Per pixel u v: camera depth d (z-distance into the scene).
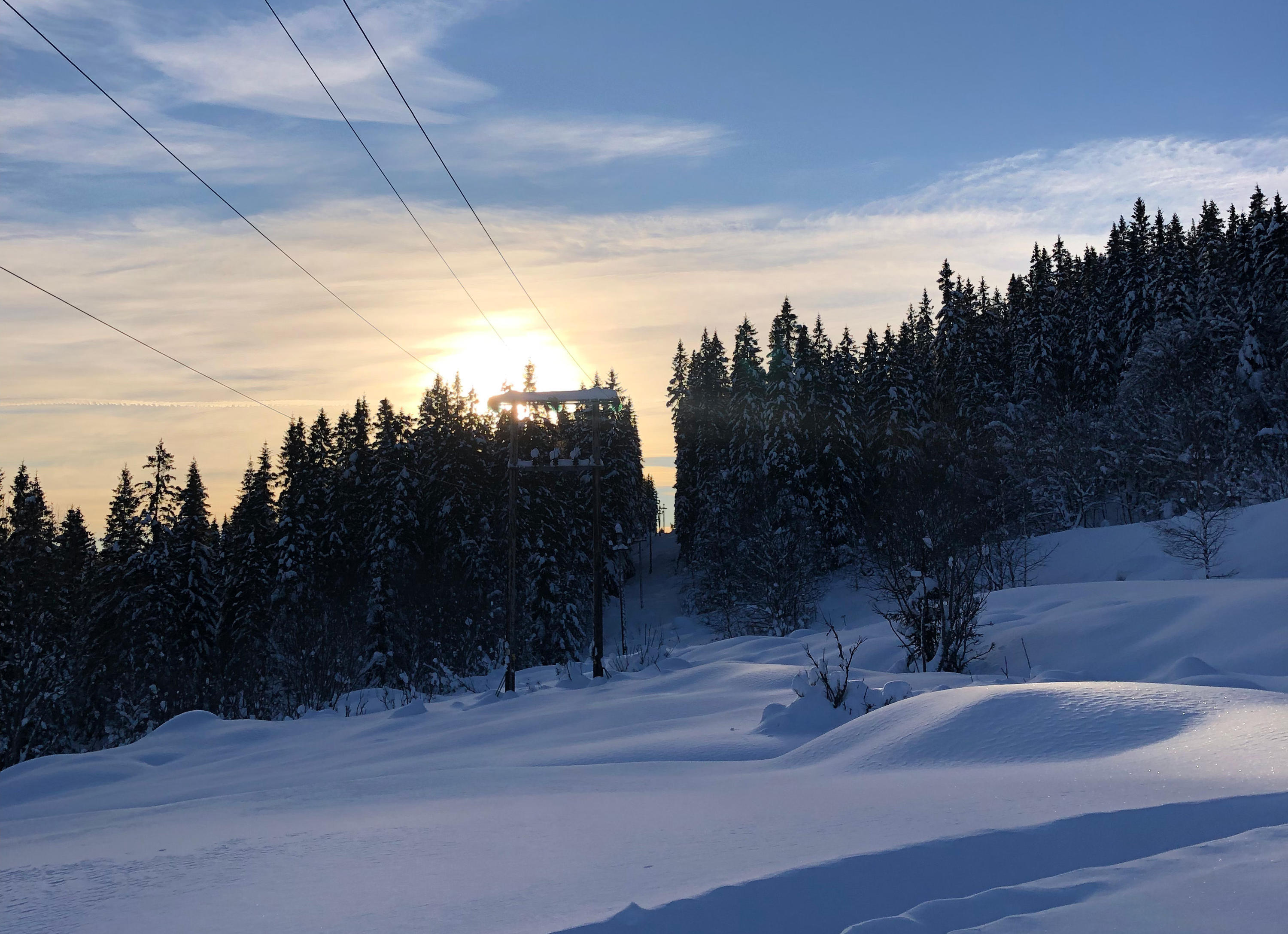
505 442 51.69
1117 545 39.59
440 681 38.25
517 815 5.55
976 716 7.37
